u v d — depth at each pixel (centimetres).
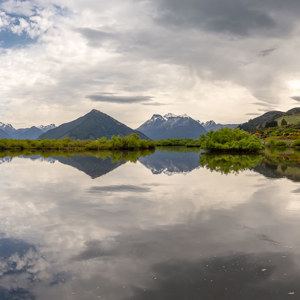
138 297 960
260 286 1020
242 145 10231
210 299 945
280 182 3447
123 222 1803
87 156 8956
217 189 2995
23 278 1095
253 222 1800
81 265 1197
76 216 1948
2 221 1838
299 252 1320
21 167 5369
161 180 3697
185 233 1584
